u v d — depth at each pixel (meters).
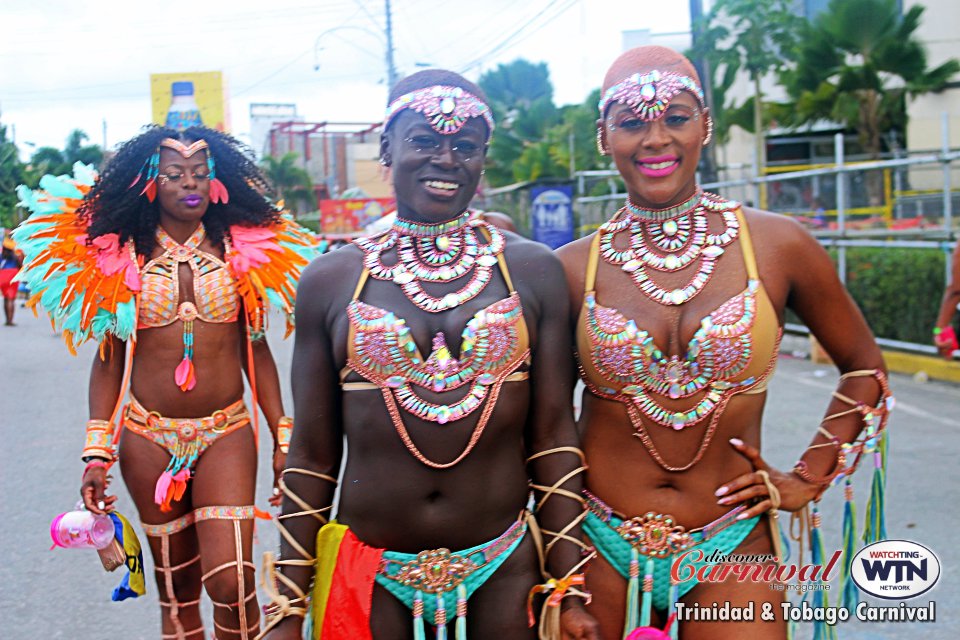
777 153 27.92
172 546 3.68
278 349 13.79
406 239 2.55
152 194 3.59
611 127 2.73
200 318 3.62
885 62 23.73
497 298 2.47
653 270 2.73
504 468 2.49
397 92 2.55
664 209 2.75
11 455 7.63
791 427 7.42
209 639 4.23
